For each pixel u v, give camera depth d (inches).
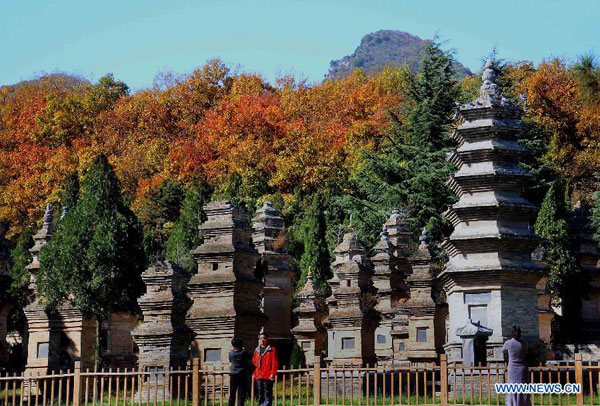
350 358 1768.0
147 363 1418.6
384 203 2704.2
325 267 2522.1
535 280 1350.9
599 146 3233.3
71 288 1774.1
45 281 1788.9
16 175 3747.5
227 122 3826.3
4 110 4293.8
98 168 1881.2
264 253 2007.9
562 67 3555.6
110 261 1804.9
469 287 1350.9
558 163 3250.5
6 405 1233.4
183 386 1424.7
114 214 1855.3
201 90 4303.6
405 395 1294.3
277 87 4407.0
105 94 4468.5
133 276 1844.2
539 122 3196.4
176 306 1445.6
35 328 1780.3
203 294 1485.0
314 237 2549.2
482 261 1347.2
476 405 1124.5
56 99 4180.6
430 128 2881.4
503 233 1337.4
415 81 2997.0
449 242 1379.2
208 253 1485.0
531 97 3410.4
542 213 2311.8
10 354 2230.6
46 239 2005.4
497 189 1360.7
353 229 2659.9
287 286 2012.8
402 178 2758.4
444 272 1375.5
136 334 1432.1
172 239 2500.0
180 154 3683.6
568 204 2534.5
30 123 4131.4
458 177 1368.1
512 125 1371.8
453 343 1353.3
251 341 1492.4
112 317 1833.2
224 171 3575.3
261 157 3577.8
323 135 3558.1
